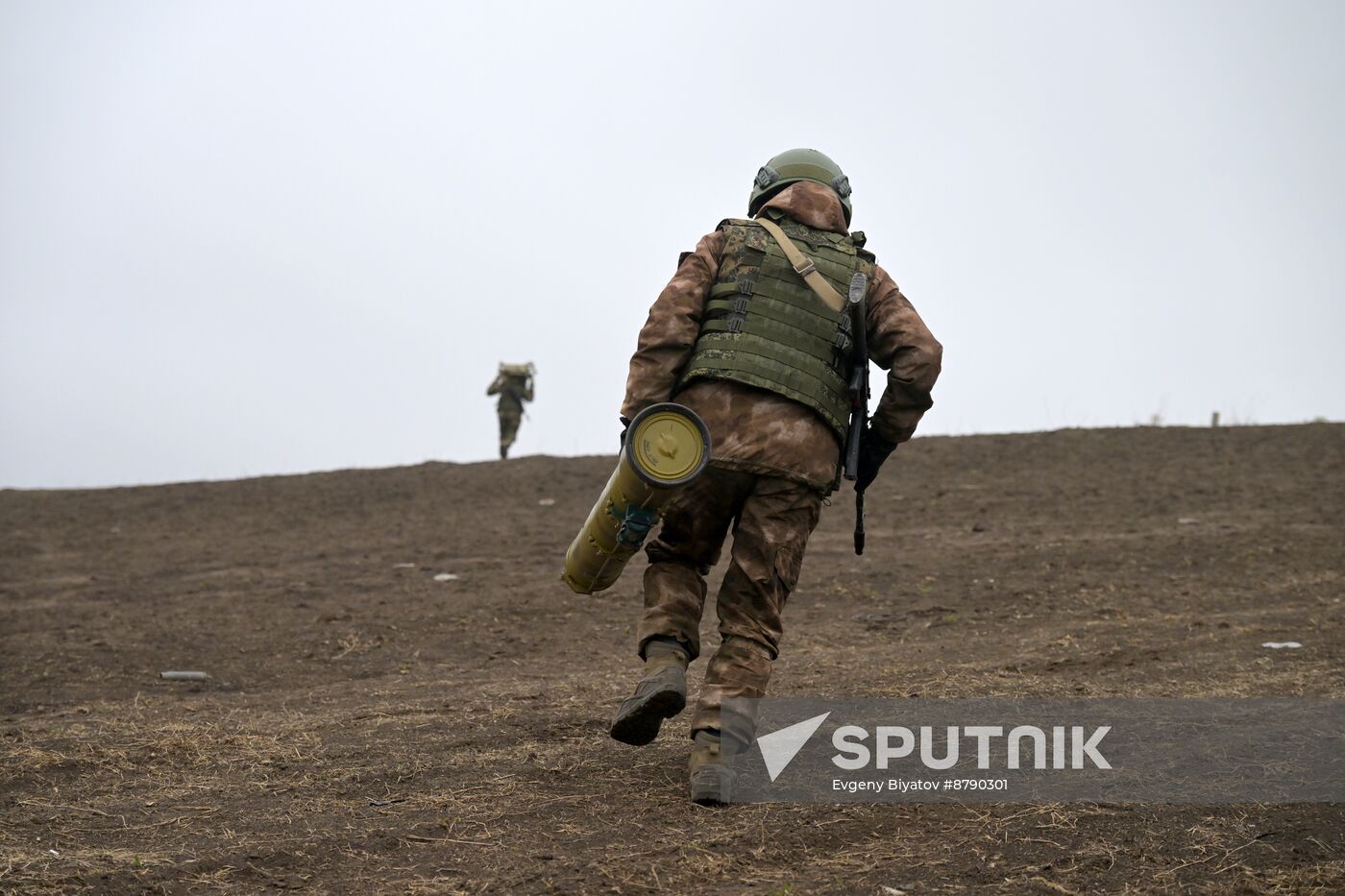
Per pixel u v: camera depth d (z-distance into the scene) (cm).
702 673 675
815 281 427
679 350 420
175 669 746
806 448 421
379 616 901
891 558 1058
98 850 381
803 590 946
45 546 1334
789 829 379
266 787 448
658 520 405
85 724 571
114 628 882
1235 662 610
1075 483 1391
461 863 362
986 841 360
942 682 585
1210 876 330
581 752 479
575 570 443
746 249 432
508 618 882
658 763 461
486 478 1616
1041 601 870
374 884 347
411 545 1241
